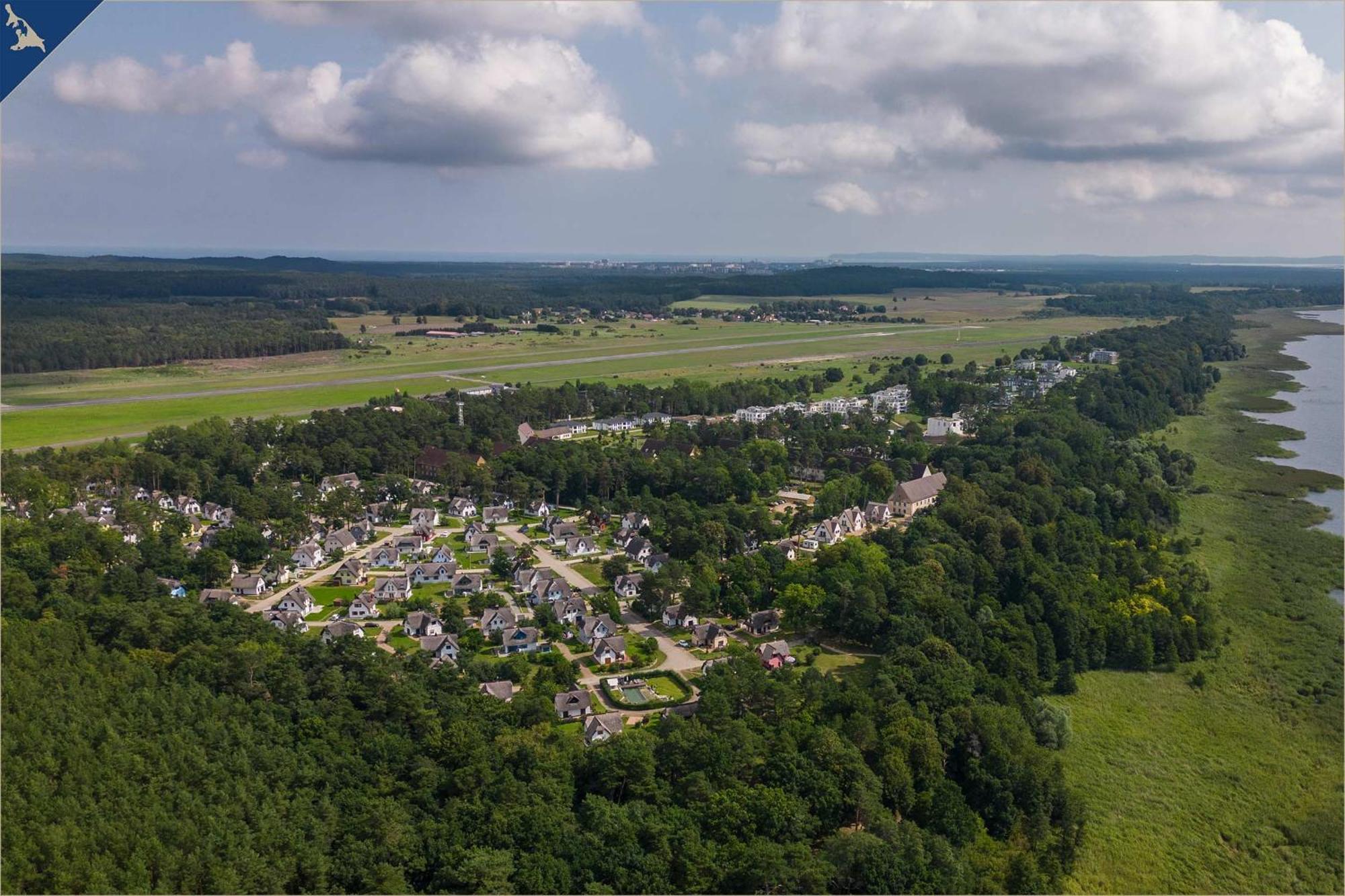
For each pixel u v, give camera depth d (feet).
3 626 485.97
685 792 400.67
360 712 447.83
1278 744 508.53
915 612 584.81
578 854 360.48
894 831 389.39
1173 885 403.54
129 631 504.02
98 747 400.06
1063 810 433.89
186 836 355.15
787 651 572.51
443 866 360.69
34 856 336.70
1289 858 420.36
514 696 488.44
